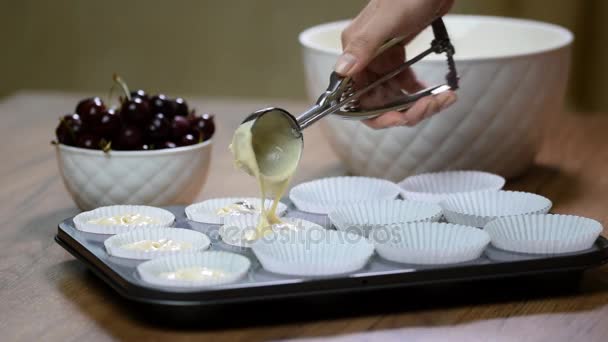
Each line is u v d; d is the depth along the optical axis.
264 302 0.92
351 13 2.26
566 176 1.26
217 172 1.28
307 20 2.29
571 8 2.01
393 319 0.93
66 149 1.12
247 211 1.08
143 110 1.12
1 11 2.44
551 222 1.02
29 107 1.56
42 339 0.91
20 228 1.12
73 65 2.46
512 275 0.95
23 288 0.99
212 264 0.96
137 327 0.92
